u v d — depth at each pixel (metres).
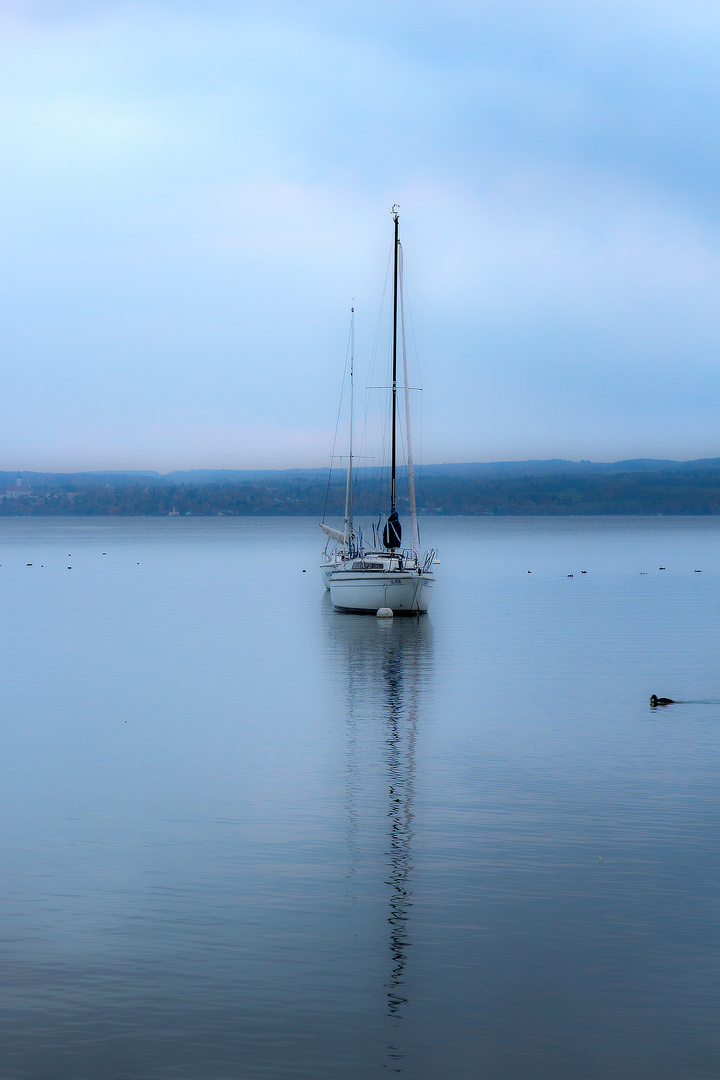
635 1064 13.14
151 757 28.89
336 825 22.41
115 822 22.72
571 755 29.00
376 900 18.12
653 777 26.45
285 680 43.16
